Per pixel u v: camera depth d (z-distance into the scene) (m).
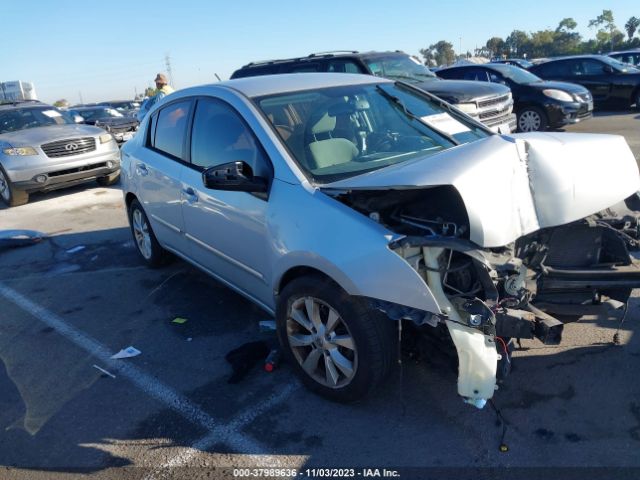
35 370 3.95
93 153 9.80
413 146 3.89
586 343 3.68
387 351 2.99
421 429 3.01
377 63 10.22
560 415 3.03
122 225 7.71
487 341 2.66
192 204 4.28
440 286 2.73
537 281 3.12
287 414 3.23
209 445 3.03
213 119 4.12
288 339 3.40
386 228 2.87
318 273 3.15
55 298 5.25
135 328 4.48
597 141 3.37
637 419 2.96
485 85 10.00
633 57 22.03
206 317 4.58
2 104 11.02
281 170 3.40
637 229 3.46
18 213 8.99
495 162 2.94
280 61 11.09
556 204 3.02
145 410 3.38
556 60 17.31
